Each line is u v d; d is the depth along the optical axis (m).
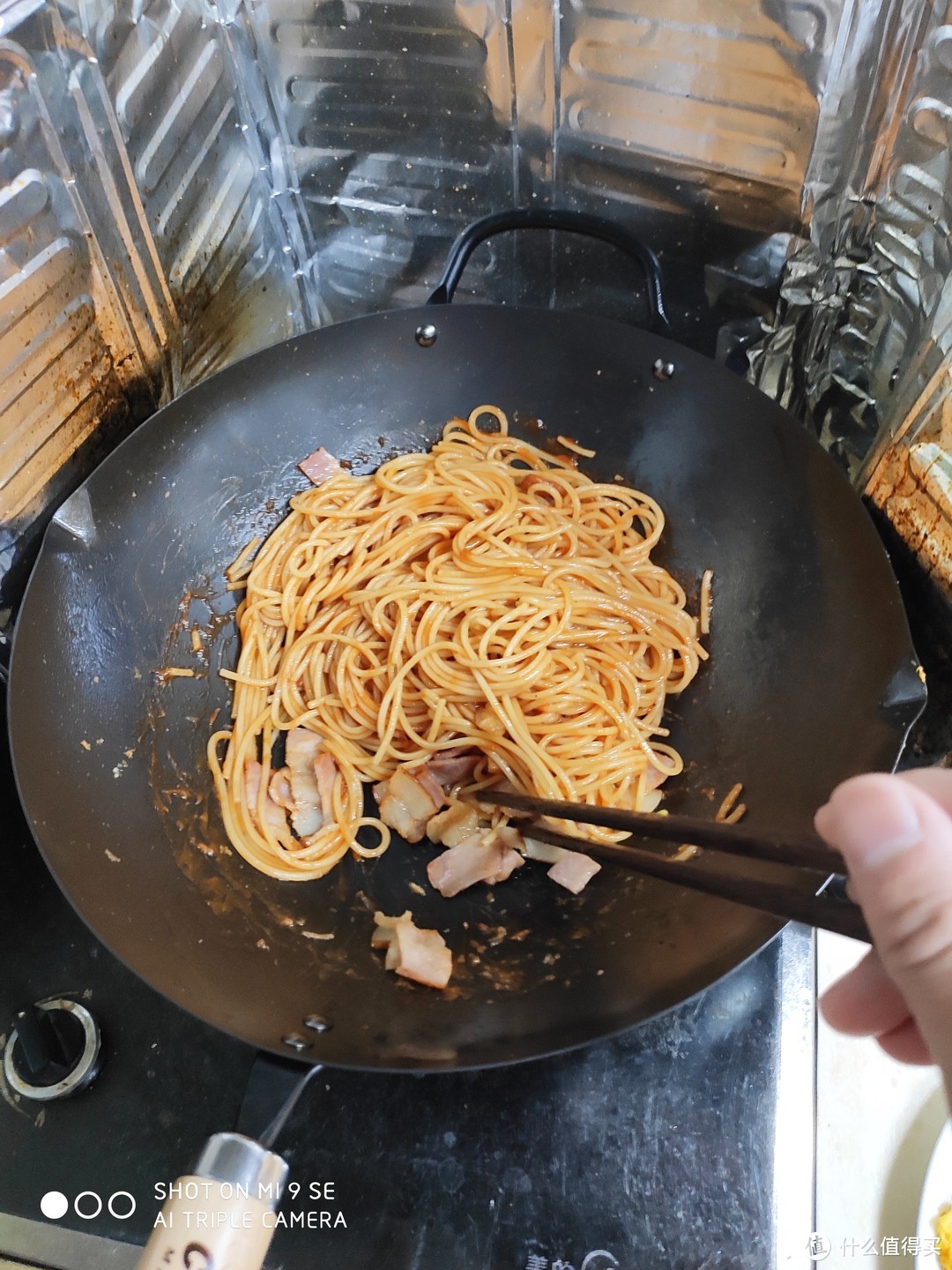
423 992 0.40
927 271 0.44
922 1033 0.20
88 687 0.42
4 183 0.38
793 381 0.57
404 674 0.52
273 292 0.63
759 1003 0.41
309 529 0.54
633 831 0.33
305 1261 0.36
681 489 0.52
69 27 0.39
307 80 0.53
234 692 0.51
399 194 0.57
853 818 0.20
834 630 0.42
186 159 0.50
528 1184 0.37
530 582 0.54
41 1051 0.40
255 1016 0.35
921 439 0.46
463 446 0.55
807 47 0.42
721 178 0.49
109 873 0.38
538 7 0.45
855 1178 0.39
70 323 0.44
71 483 0.47
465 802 0.48
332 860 0.47
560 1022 0.35
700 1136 0.38
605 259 0.56
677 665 0.51
